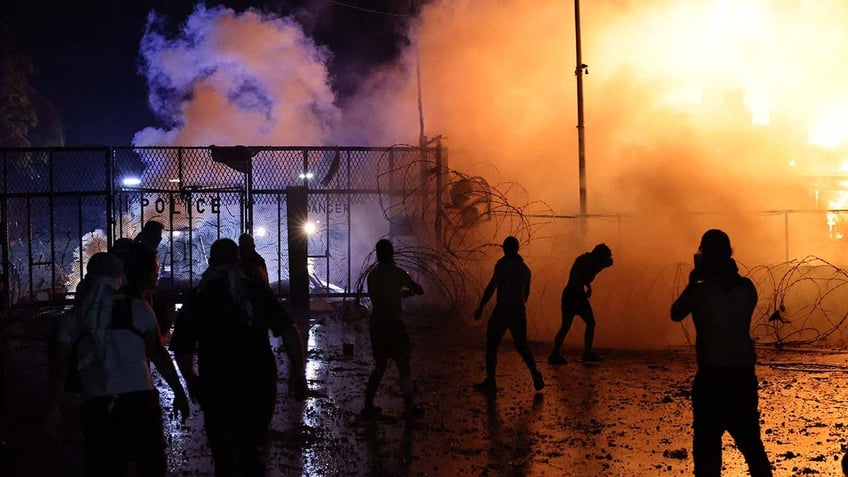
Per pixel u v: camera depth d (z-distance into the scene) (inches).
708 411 243.3
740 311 243.1
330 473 289.3
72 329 219.8
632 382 460.4
